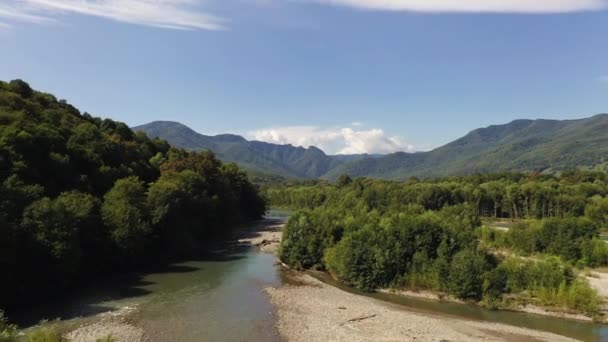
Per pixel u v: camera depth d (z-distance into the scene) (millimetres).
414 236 64375
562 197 164000
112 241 61406
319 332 42906
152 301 50906
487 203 183000
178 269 69375
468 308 55094
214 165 128375
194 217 91312
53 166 66750
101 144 85875
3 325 25578
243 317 46406
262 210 164625
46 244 47969
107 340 29250
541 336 45094
